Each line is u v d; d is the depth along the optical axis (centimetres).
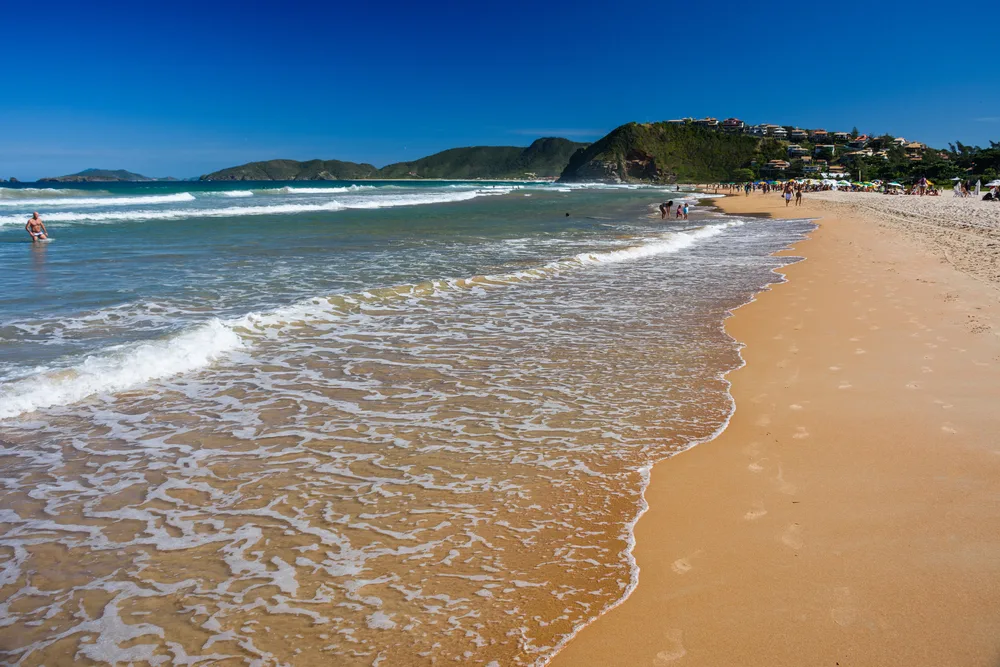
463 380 654
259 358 720
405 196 5812
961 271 1210
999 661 258
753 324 895
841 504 393
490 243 1927
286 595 312
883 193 7462
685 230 2438
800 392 603
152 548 354
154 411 558
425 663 266
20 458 464
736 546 352
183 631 286
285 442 498
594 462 464
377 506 401
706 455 473
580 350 768
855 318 893
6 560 340
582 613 299
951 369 643
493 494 417
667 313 977
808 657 265
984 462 441
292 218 2923
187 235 2055
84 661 268
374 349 766
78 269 1302
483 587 319
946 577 315
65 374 609
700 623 290
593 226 2655
